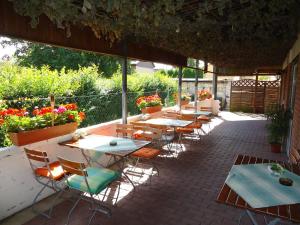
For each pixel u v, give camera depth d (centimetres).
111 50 436
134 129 442
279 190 191
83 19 279
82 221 282
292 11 307
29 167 311
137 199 334
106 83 705
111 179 288
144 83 921
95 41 399
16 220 284
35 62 1059
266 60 809
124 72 485
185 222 283
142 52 530
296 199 177
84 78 637
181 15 307
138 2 236
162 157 513
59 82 573
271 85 1233
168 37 441
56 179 281
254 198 177
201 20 312
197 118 692
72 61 1095
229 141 661
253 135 737
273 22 346
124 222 281
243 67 1062
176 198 338
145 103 639
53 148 345
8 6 269
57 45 334
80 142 353
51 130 339
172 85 1131
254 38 437
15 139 298
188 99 970
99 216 292
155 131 429
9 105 472
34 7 232
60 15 226
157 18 262
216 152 556
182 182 390
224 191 189
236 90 1320
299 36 418
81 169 252
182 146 601
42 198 330
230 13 308
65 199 332
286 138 570
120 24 310
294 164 259
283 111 568
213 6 256
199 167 456
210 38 439
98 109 655
